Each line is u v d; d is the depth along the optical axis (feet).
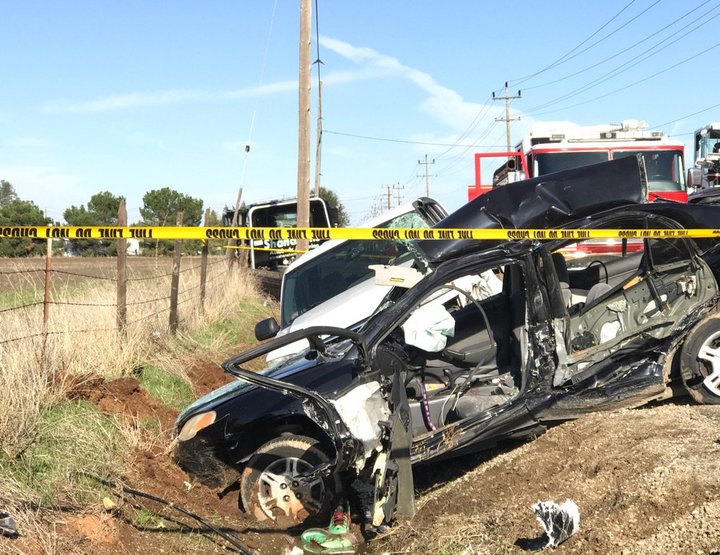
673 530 12.94
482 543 15.20
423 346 18.07
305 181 54.65
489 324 20.51
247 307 48.91
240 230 17.35
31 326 24.36
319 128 139.64
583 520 14.44
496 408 18.22
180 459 19.43
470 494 17.57
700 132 62.13
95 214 155.12
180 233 17.13
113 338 26.68
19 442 17.37
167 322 33.94
